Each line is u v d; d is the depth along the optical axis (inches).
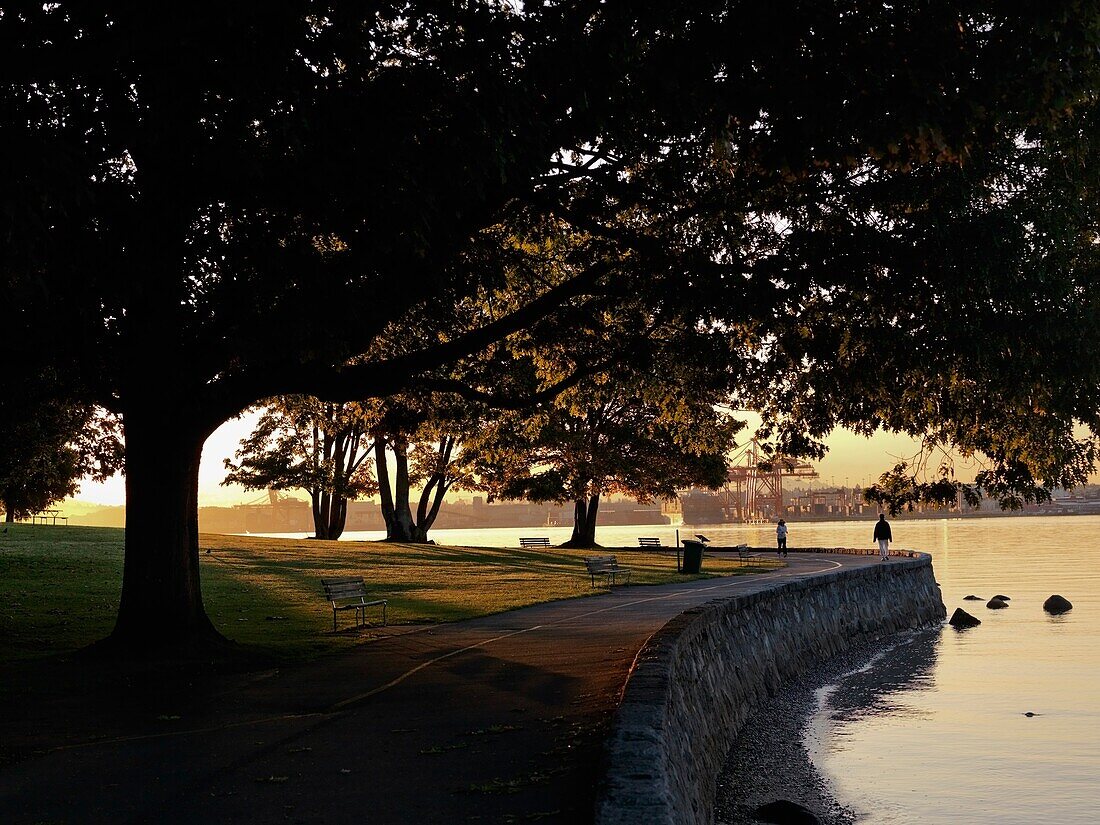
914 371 617.0
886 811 453.1
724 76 466.3
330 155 439.5
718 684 550.0
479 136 426.6
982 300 549.3
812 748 577.6
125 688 532.1
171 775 339.0
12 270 414.9
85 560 1358.3
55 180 344.5
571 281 653.9
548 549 2358.5
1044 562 2928.2
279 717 442.9
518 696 466.9
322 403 1700.3
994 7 420.8
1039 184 559.5
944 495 656.4
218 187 478.3
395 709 449.1
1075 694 793.6
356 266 521.0
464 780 312.8
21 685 540.1
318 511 2463.1
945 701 757.9
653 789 225.0
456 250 561.3
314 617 916.0
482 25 438.6
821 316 623.5
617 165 612.4
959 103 427.2
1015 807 462.0
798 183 585.0
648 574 1531.7
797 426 701.9
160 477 641.6
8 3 352.8
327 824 273.1
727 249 645.3
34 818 291.0
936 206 551.5
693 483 2377.0
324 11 406.3
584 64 446.6
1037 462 634.8
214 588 1144.8
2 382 669.9
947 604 1723.7
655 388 840.3
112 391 652.7
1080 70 417.7
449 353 658.8
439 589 1207.6
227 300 559.2
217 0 368.5
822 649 946.7
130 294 518.9
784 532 2165.4
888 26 438.3
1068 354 542.9
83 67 374.3
